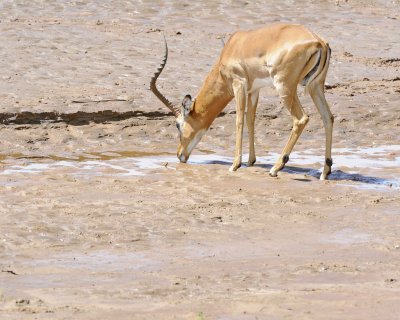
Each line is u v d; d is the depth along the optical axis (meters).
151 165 38.38
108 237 27.38
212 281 22.83
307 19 72.19
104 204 31.20
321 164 39.16
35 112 43.53
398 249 26.39
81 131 43.22
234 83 37.28
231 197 32.69
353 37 67.56
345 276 23.33
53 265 24.45
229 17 71.56
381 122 46.62
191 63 56.78
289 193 33.50
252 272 23.75
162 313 19.69
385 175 37.00
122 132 43.53
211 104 38.28
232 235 27.84
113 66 54.91
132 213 30.05
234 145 43.06
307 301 20.53
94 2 74.25
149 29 66.31
